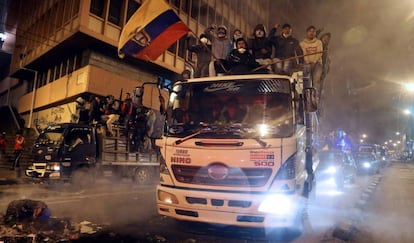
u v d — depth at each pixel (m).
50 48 19.14
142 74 20.80
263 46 6.98
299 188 4.14
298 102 4.54
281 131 4.15
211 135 4.22
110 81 18.38
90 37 17.09
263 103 4.46
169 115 4.75
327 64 8.03
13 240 3.98
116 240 4.27
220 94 4.70
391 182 14.73
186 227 5.04
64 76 19.78
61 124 9.67
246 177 3.89
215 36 8.07
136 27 6.09
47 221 4.77
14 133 18.80
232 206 3.87
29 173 9.10
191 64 7.38
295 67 6.12
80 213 5.93
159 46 6.26
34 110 23.48
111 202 7.30
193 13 24.38
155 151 11.75
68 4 18.91
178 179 4.21
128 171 10.76
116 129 10.92
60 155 8.93
